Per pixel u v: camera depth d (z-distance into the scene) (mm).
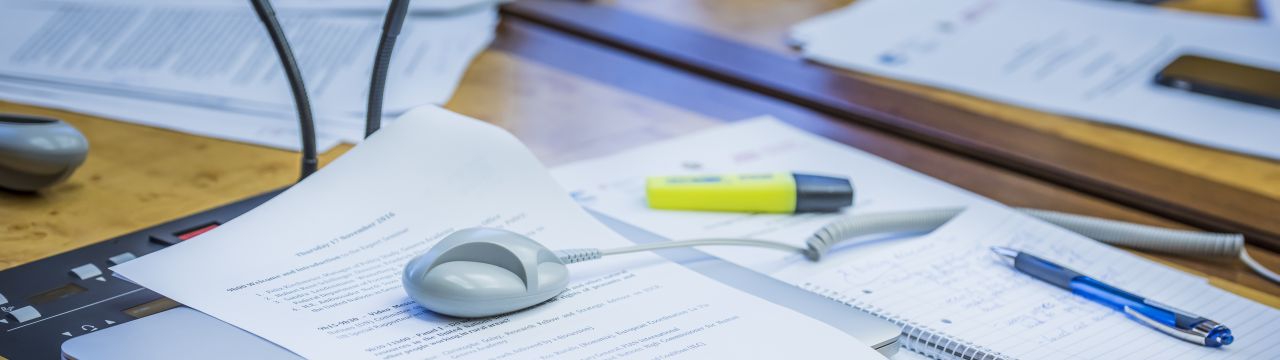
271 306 575
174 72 992
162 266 607
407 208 676
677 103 1013
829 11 1341
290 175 809
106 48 1027
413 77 1015
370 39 1065
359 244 643
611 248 656
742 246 713
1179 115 1032
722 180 781
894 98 1044
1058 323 632
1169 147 961
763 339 564
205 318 563
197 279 598
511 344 550
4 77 970
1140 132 995
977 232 750
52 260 653
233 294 585
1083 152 933
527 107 979
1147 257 755
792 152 892
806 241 709
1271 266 747
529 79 1055
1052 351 598
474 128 737
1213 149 960
